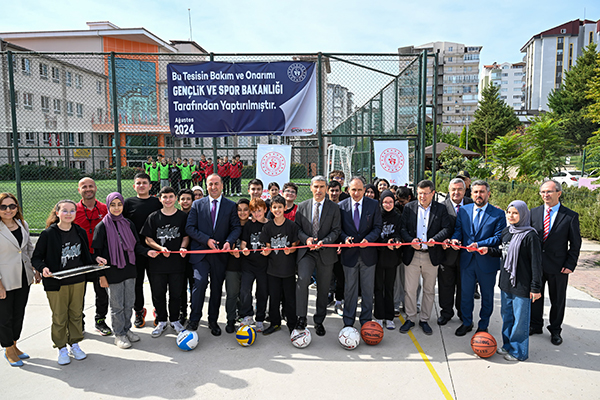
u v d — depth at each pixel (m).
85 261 4.02
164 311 4.57
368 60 7.32
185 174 17.11
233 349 4.16
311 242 4.32
